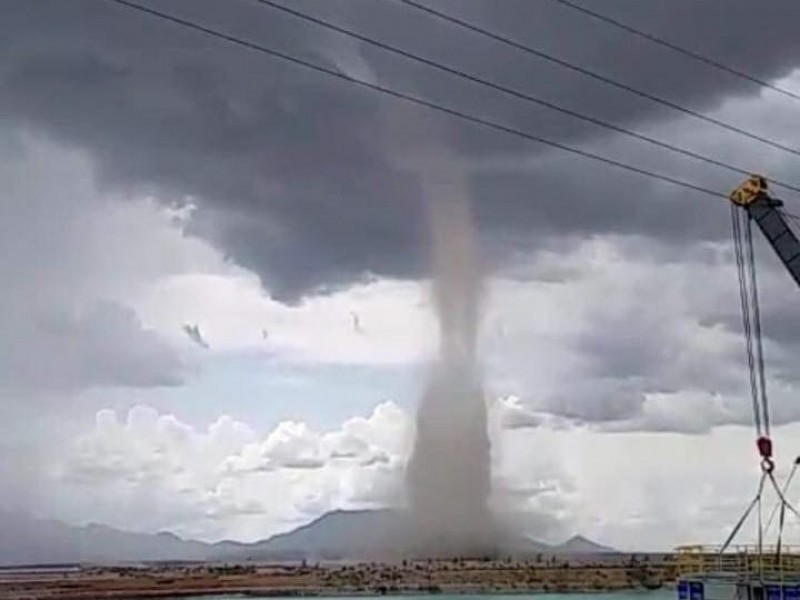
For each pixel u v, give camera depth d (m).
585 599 120.19
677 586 65.19
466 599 129.25
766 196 66.88
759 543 62.28
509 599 124.00
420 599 135.00
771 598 59.34
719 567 63.22
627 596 114.12
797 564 60.88
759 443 63.50
